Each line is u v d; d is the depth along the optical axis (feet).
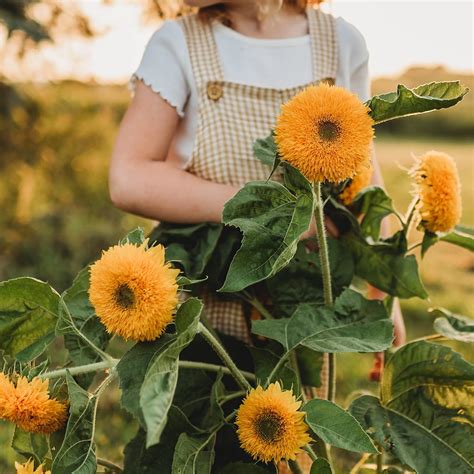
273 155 3.55
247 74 4.72
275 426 2.91
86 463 2.97
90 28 17.44
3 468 7.75
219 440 3.63
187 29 4.81
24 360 3.34
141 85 4.76
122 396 2.82
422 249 4.02
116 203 4.66
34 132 20.29
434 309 4.22
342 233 4.25
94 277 2.91
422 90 3.14
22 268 15.74
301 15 5.05
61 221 17.71
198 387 3.93
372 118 3.16
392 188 23.98
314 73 4.83
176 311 2.97
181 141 4.88
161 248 3.04
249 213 3.20
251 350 3.62
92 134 21.13
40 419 3.04
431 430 3.50
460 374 3.45
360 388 9.70
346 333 3.53
